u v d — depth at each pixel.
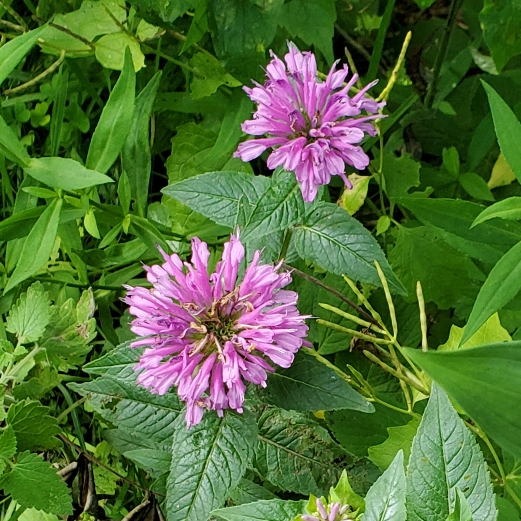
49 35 0.33
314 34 0.32
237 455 0.22
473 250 0.29
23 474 0.26
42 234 0.27
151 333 0.21
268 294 0.21
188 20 0.34
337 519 0.18
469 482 0.19
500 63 0.32
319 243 0.24
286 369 0.23
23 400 0.26
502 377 0.15
